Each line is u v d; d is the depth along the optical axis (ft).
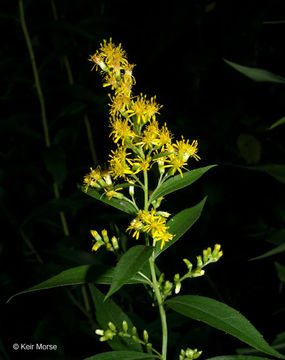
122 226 2.81
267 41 3.16
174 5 3.13
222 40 3.18
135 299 2.74
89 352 2.63
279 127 3.08
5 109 3.06
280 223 2.87
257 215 2.99
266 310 2.77
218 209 3.05
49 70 2.94
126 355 1.55
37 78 2.88
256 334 1.46
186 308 1.54
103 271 1.59
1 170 2.85
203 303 1.54
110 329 1.71
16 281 2.72
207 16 3.21
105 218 2.71
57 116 2.81
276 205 2.86
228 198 3.02
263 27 3.11
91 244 2.86
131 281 1.63
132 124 1.64
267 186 2.92
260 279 2.91
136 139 1.64
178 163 1.63
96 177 1.69
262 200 2.91
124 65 1.69
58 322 2.69
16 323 2.86
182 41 3.26
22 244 2.84
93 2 3.12
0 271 2.77
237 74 3.16
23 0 2.92
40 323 2.66
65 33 3.13
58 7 3.03
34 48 3.02
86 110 2.91
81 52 2.93
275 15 2.93
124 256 1.38
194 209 1.65
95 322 2.75
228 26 3.17
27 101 3.03
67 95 2.99
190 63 3.10
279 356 1.43
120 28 3.20
